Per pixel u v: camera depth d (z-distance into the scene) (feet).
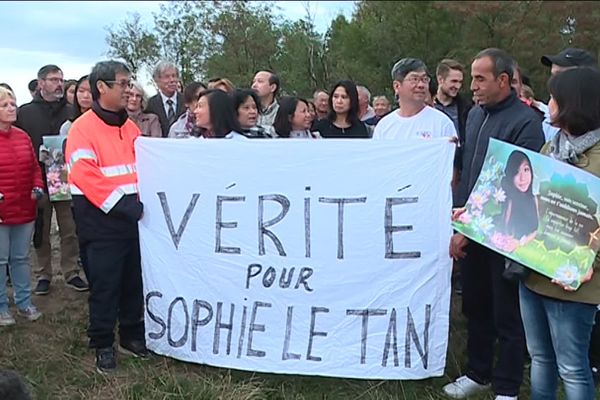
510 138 10.75
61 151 16.26
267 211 12.34
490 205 9.65
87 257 12.89
